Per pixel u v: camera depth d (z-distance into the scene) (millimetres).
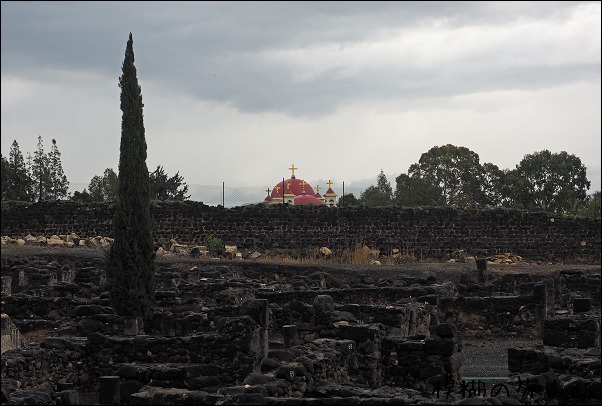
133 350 31250
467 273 68750
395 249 86375
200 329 38062
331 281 64125
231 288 49688
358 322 35656
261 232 85812
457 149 117312
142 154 45656
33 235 82750
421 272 69750
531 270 74000
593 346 34031
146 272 44219
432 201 115125
